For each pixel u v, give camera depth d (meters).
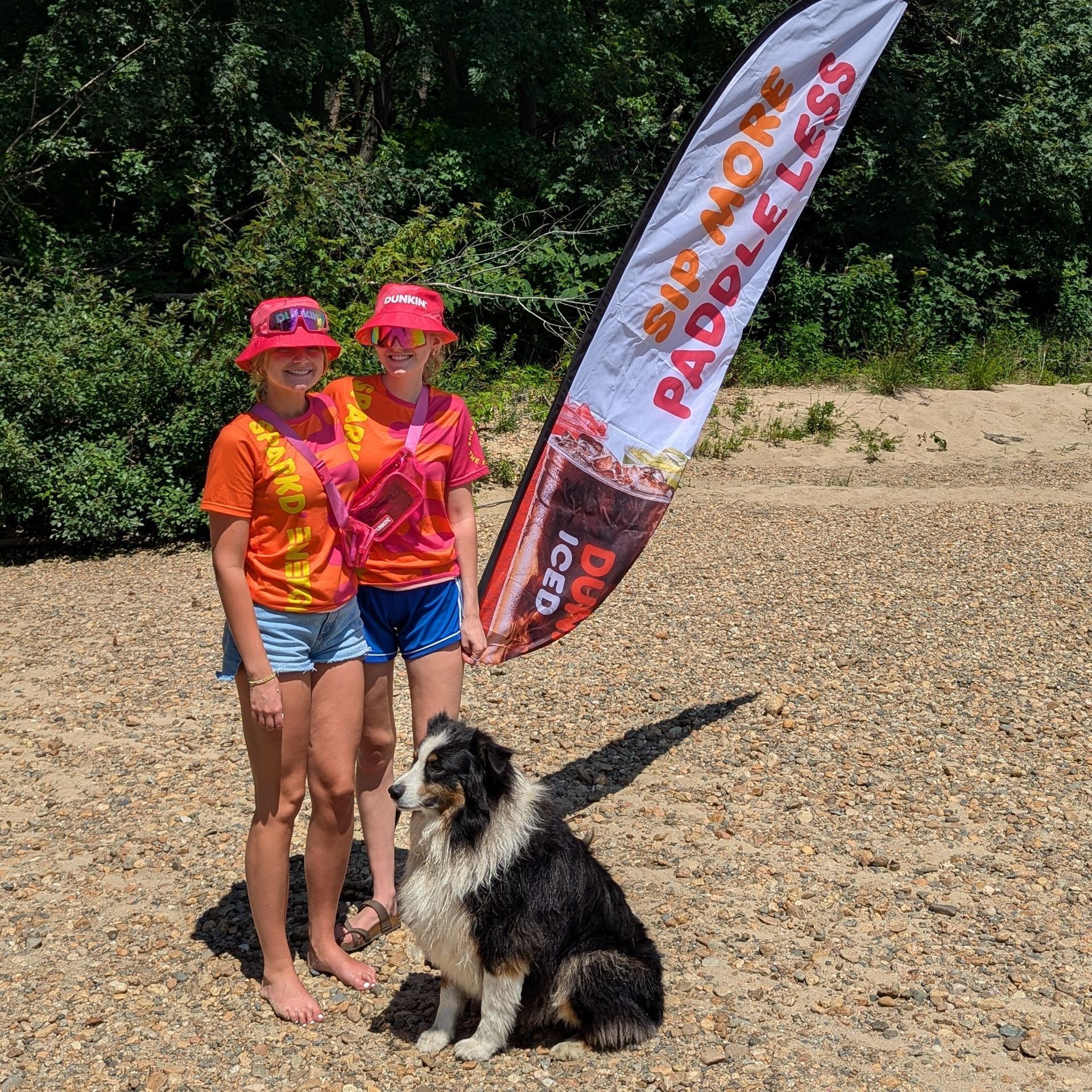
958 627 7.83
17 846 5.26
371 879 4.89
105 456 10.85
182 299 16.00
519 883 3.52
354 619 3.99
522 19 17.30
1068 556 9.59
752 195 5.14
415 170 17.77
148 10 15.60
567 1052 3.68
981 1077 3.57
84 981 4.20
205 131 16.66
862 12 5.11
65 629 8.51
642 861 4.93
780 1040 3.76
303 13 17.02
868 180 21.44
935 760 5.87
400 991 4.12
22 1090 3.60
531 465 5.01
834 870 4.85
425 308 4.10
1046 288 23.94
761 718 6.40
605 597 5.23
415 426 4.18
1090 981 4.07
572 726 6.39
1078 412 17.64
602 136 18.33
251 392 11.24
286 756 3.83
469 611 4.35
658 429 5.16
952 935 4.37
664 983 4.07
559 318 17.38
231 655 3.88
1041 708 6.47
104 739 6.46
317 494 3.73
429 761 3.50
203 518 11.15
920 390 17.81
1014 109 21.69
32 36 16.05
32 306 12.24
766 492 12.64
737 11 20.16
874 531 10.63
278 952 4.00
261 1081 3.62
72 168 17.00
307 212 12.05
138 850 5.18
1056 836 5.11
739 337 5.25
